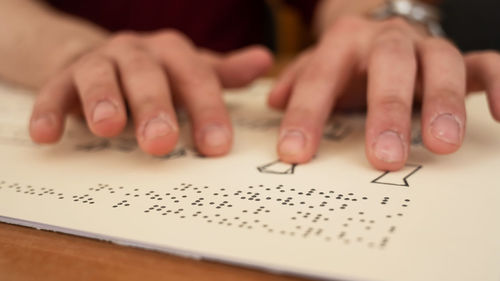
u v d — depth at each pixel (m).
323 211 0.28
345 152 0.35
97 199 0.30
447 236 0.26
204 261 0.26
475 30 1.10
